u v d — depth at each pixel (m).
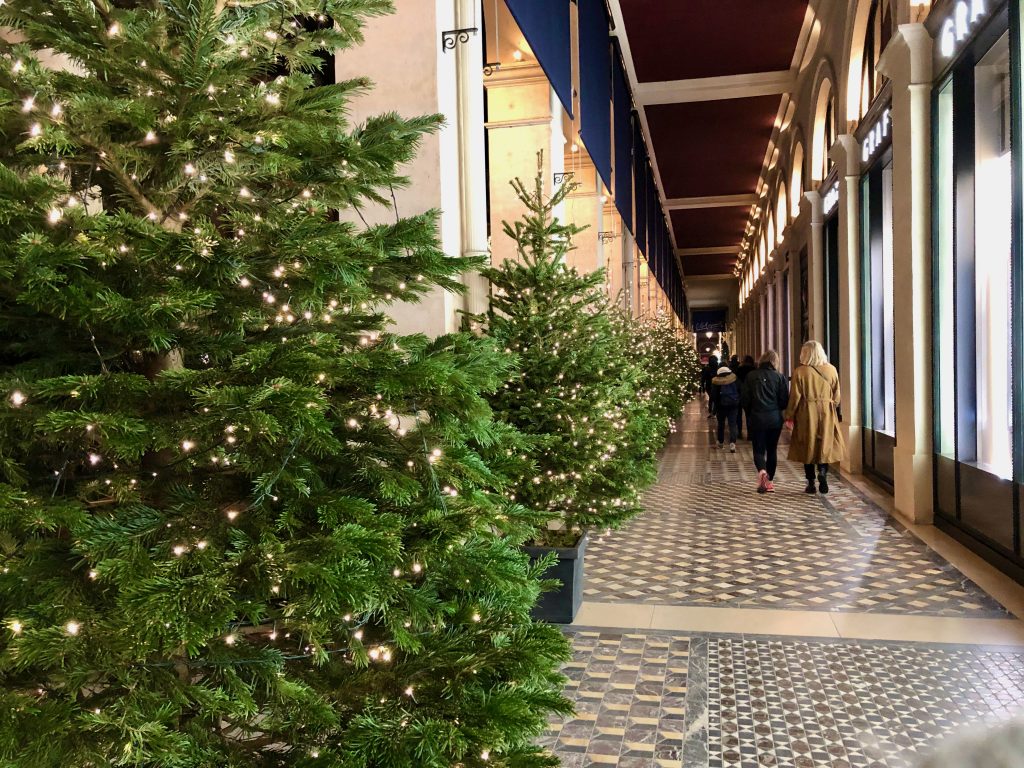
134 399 1.82
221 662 1.88
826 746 3.30
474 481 2.31
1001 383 6.27
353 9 2.24
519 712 1.90
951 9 6.75
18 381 1.72
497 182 8.66
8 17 1.92
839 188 11.40
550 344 5.23
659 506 8.85
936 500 7.42
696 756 3.24
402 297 2.41
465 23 5.44
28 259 1.51
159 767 1.64
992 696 3.73
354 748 1.82
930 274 7.48
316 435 1.80
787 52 16.48
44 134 1.64
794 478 10.78
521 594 2.35
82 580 1.78
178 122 1.78
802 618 4.91
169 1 1.84
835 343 13.02
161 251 1.74
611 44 13.56
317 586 1.69
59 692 1.78
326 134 2.02
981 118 6.53
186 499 1.96
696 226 36.31
